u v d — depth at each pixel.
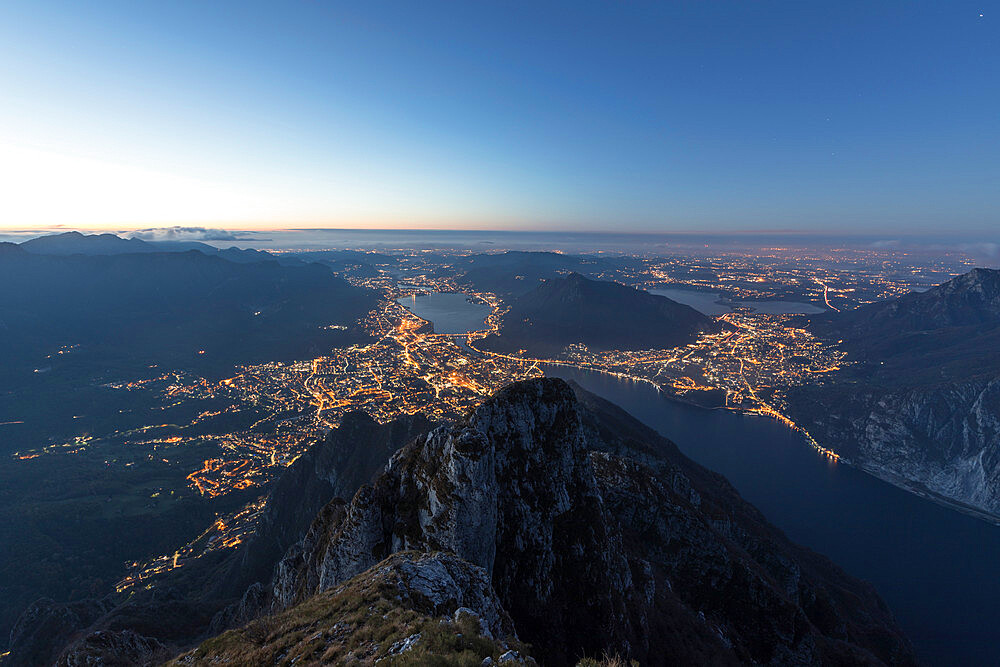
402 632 27.00
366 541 53.91
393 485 59.19
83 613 109.75
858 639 110.44
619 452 146.62
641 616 58.47
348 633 29.19
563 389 66.12
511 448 59.19
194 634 84.56
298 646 29.12
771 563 114.75
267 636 32.03
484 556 49.56
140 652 64.38
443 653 23.89
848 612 124.88
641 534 88.94
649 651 56.47
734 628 80.50
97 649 59.44
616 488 94.88
